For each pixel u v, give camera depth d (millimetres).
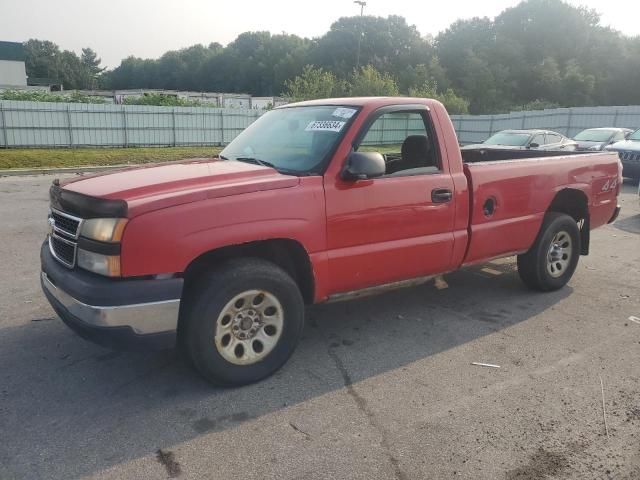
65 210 3457
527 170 4984
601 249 7773
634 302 5402
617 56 70000
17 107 22250
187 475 2723
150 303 3105
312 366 3930
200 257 3424
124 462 2814
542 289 5598
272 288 3545
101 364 3906
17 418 3207
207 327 3346
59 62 123438
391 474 2744
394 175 4105
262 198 3420
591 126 29141
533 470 2793
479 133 34250
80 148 23922
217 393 3523
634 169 14195
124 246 3035
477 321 4848
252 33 111562
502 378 3779
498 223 4812
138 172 3809
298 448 2949
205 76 114438
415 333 4562
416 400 3469
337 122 4004
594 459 2891
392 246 4070
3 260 6574
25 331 4461
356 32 81688
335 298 3975
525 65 72125
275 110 4910
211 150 25547
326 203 3689
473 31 81250
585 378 3787
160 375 3756
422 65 66438
